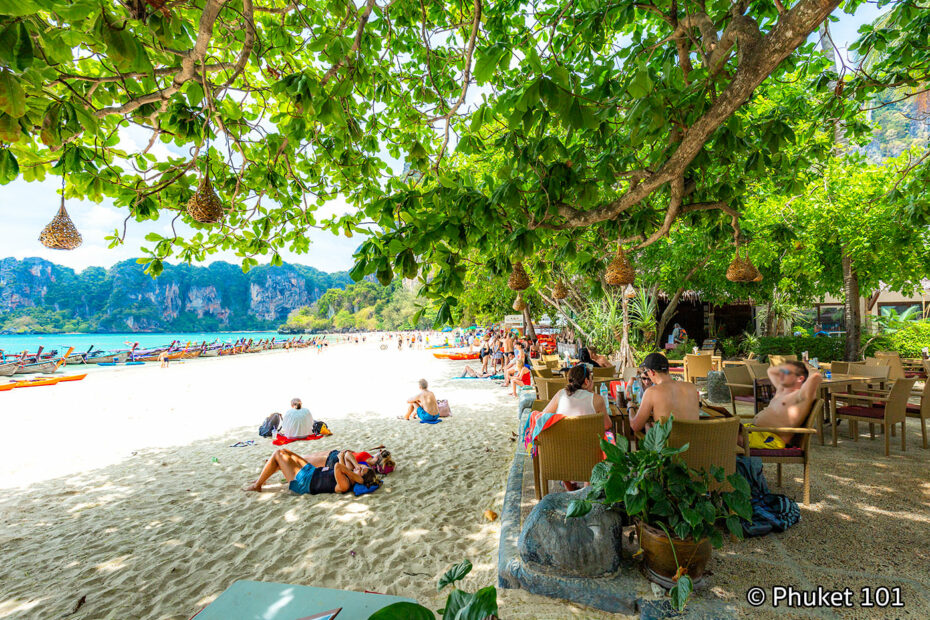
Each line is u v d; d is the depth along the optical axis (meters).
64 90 2.47
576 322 16.80
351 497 4.61
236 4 2.85
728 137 2.95
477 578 3.01
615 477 2.51
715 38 2.54
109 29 1.52
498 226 3.19
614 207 3.11
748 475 3.24
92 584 3.13
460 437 7.12
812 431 3.43
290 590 1.49
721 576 2.63
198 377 19.94
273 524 4.02
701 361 8.45
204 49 2.11
